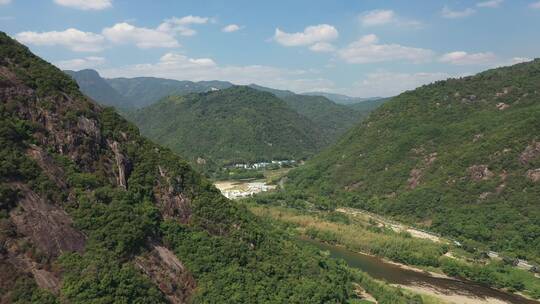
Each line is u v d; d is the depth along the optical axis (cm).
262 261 9425
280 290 8700
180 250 8225
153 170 9312
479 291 13275
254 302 7894
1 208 6319
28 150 7294
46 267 6262
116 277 6538
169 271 7638
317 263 11275
